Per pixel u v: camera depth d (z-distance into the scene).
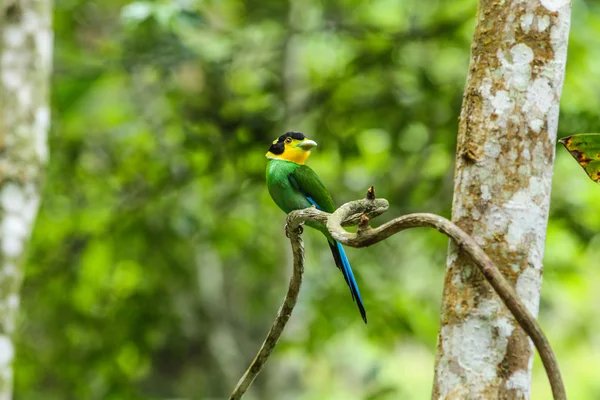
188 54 12.70
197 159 13.34
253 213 14.96
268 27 15.10
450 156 12.73
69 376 14.22
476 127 4.48
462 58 14.10
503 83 4.47
